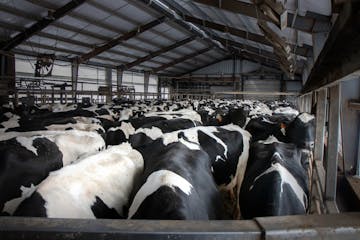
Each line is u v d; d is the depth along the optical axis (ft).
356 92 18.24
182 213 6.31
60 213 6.57
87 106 34.91
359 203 14.69
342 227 3.28
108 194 8.20
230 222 3.42
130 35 61.41
